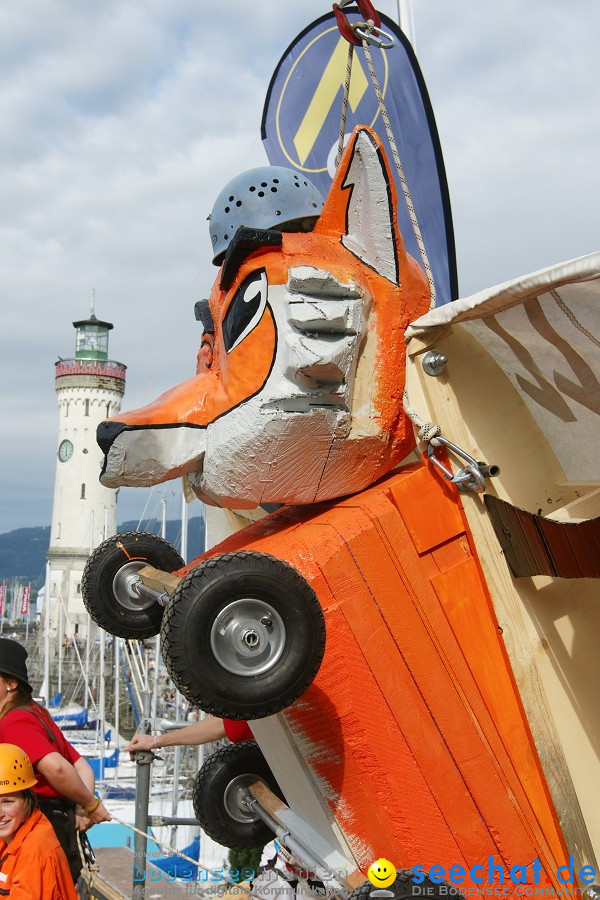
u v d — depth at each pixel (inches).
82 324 2327.8
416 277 147.7
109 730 1374.3
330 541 131.0
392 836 124.1
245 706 111.6
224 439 137.5
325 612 127.2
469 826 123.6
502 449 135.6
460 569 131.8
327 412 133.8
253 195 154.1
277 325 136.0
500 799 124.1
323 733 126.4
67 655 1898.4
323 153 247.1
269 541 138.9
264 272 137.8
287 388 133.6
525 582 133.0
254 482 137.1
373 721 125.4
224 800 181.6
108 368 2241.6
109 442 137.4
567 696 130.0
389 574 129.9
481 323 128.4
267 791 168.1
